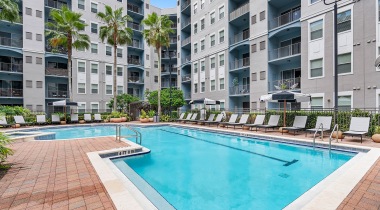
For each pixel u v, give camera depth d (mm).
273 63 21891
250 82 23453
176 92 28625
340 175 4879
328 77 16516
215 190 5098
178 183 5578
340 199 3510
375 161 5828
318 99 17156
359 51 14773
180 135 15039
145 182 5363
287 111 13594
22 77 28562
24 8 27781
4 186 4254
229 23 26219
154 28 25172
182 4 37125
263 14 22031
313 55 17516
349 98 15242
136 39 40469
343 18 15727
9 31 28312
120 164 7129
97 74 33531
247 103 25844
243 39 25734
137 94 40281
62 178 4707
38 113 23000
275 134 11969
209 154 8977
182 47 36688
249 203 4367
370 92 14219
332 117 10953
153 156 8656
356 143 8648
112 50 35312
